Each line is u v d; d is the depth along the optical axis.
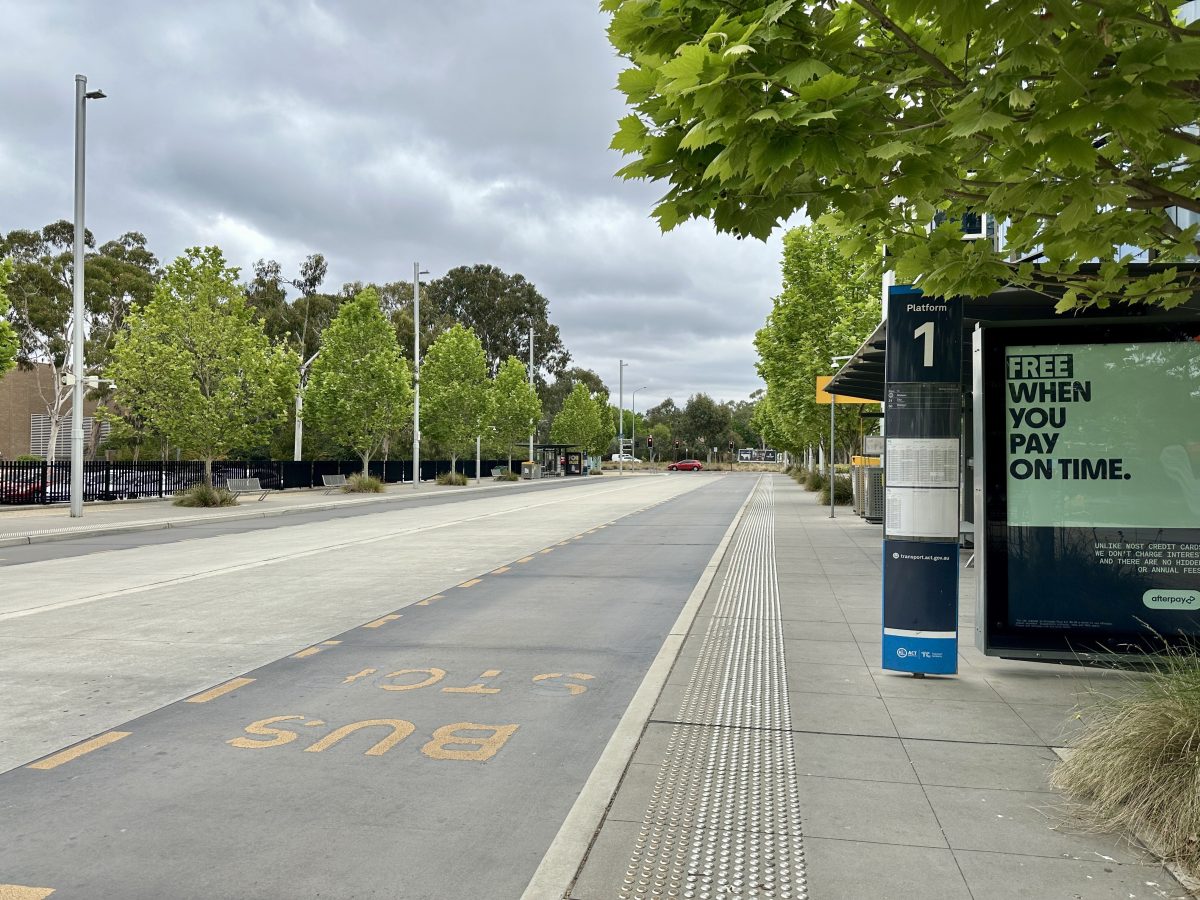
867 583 12.20
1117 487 6.91
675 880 3.71
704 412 121.00
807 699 6.43
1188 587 6.80
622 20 3.48
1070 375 6.97
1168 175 4.13
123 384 30.47
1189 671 4.89
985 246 4.58
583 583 12.68
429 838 4.30
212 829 4.40
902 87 3.71
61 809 4.65
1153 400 6.86
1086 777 4.49
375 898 3.72
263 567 14.62
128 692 6.92
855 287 29.53
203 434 29.66
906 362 6.94
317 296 58.78
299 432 47.66
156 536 20.75
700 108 3.24
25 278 45.44
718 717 6.00
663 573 13.70
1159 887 3.62
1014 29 2.97
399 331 65.44
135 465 33.56
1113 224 4.35
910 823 4.25
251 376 30.61
